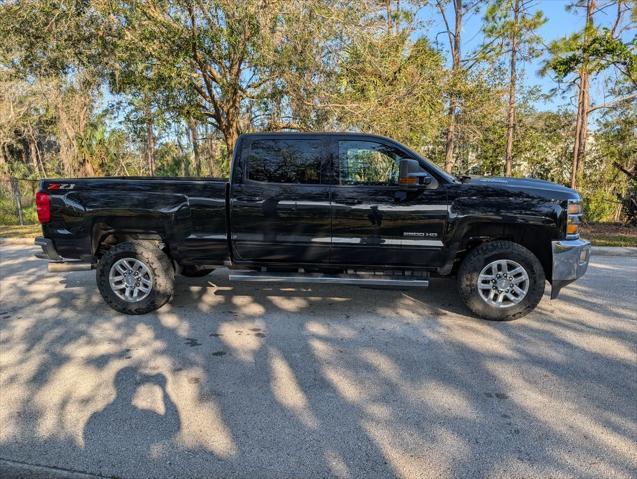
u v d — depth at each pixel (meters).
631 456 2.48
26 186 17.25
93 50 10.98
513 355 3.84
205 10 9.93
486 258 4.57
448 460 2.44
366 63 11.29
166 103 12.48
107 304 5.07
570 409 2.97
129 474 2.34
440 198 4.54
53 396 3.13
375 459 2.45
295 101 11.54
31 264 7.88
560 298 5.52
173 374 3.48
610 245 9.77
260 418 2.85
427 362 3.70
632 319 4.76
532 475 2.32
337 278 4.73
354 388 3.25
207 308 5.14
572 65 13.56
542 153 20.77
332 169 4.71
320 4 10.24
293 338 4.22
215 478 2.30
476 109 15.84
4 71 14.03
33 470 2.38
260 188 4.73
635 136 17.56
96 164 17.50
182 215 4.81
